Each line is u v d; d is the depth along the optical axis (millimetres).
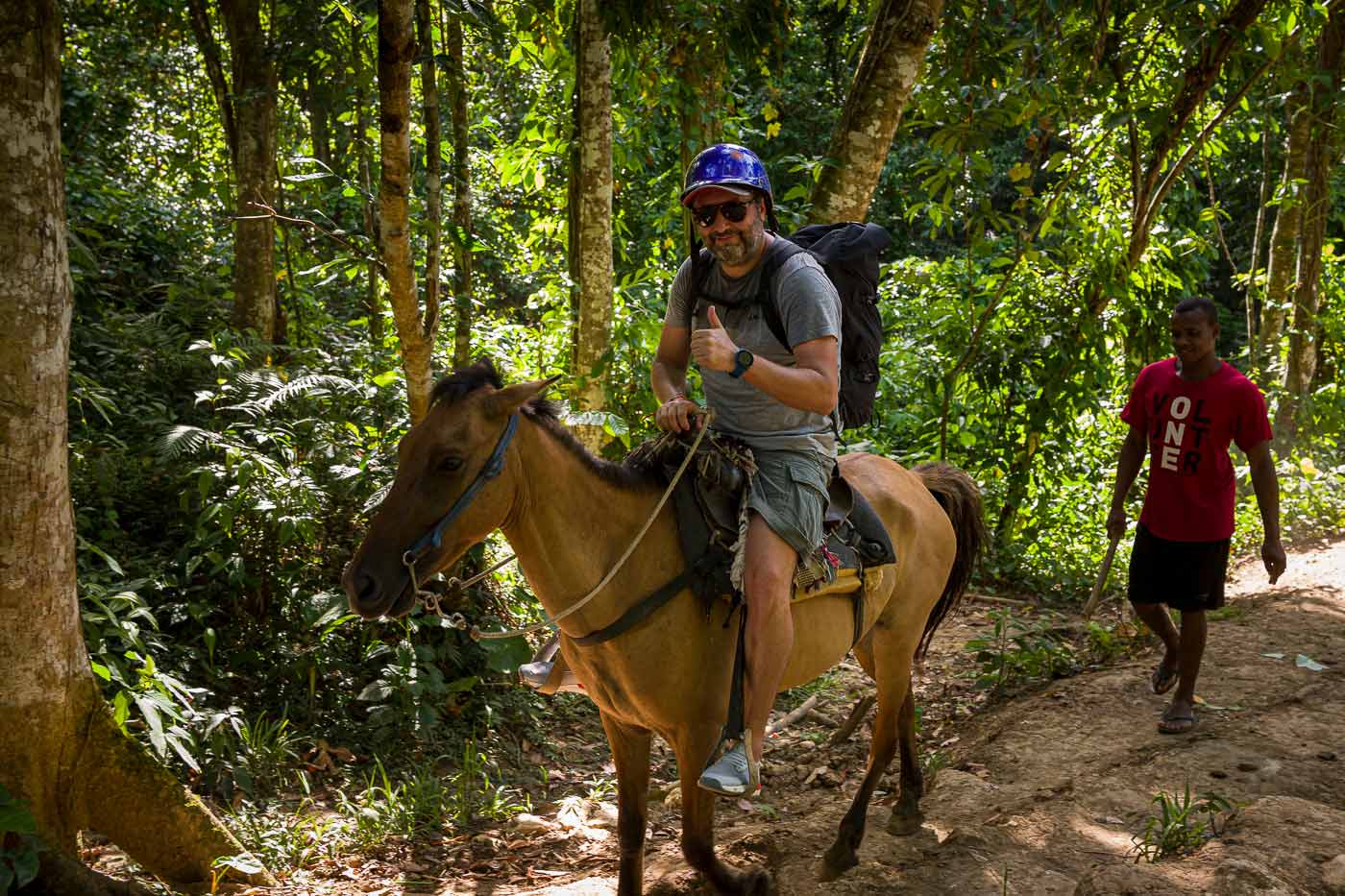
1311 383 11055
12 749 3480
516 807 4805
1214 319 5141
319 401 6590
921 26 6301
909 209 8297
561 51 8180
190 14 8773
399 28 4641
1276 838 3881
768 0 7578
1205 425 5105
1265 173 11031
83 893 3494
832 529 3686
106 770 3693
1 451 3379
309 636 5590
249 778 4574
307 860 4219
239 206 8375
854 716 5648
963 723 5852
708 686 3436
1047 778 4824
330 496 5988
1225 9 7918
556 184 9234
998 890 3729
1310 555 8438
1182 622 5234
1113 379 9562
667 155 11234
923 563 4359
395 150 4938
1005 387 8469
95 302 8438
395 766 5062
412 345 5512
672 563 3396
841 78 12820
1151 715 5434
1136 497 9125
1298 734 5055
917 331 9602
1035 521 8672
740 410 3514
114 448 6211
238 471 5395
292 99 9914
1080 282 8359
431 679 5195
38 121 3393
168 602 5566
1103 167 8938
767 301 3367
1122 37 7980
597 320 7035
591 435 6996
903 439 9438
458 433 3014
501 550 6508
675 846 4398
